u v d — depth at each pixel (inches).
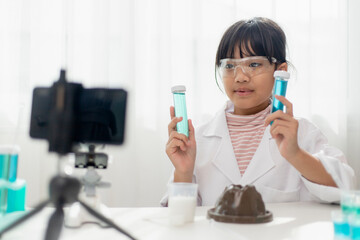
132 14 89.7
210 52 90.7
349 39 94.8
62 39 89.6
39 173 88.3
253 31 58.3
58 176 29.8
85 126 33.8
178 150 54.5
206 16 91.0
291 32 92.2
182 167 53.6
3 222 35.6
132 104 88.8
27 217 29.9
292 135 46.9
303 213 42.6
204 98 90.4
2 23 89.1
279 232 34.1
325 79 92.9
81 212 36.0
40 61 89.3
